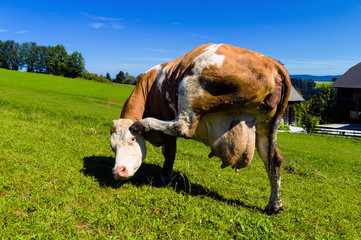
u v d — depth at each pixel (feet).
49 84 189.47
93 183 16.12
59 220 11.35
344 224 15.72
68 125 35.06
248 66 13.30
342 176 29.63
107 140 29.84
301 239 13.19
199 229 12.55
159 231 11.94
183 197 15.70
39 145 21.94
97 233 11.21
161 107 17.07
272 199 15.76
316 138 79.20
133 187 16.61
